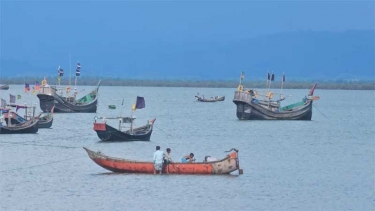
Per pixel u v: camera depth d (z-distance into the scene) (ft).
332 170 556.92
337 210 417.90
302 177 520.01
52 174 514.68
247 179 500.74
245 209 416.26
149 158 607.37
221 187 469.16
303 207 424.05
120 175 501.15
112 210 407.03
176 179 488.44
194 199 435.94
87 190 456.45
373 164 595.06
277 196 450.71
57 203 422.41
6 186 470.80
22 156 616.80
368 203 435.53
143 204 420.77
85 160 588.91
